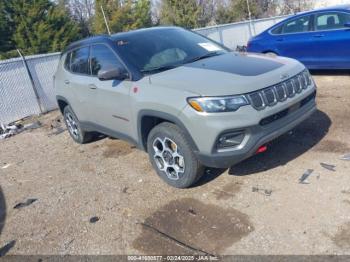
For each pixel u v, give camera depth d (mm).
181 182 3938
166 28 5105
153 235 3355
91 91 4891
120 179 4582
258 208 3451
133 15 32750
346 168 3830
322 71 8242
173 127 3781
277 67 3857
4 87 8352
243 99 3355
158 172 4215
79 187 4582
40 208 4238
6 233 3850
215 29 12992
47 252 3408
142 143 4297
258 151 3543
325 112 5508
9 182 5148
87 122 5453
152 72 4133
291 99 3703
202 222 3404
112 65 4488
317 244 2877
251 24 14719
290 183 3748
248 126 3365
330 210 3234
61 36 29484
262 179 3916
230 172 4168
